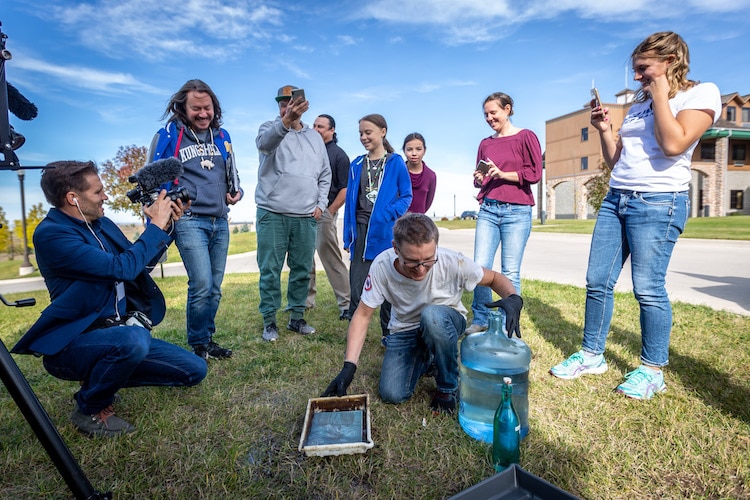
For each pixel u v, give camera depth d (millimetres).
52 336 2029
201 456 1996
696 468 1856
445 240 16453
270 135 3268
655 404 2387
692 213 29656
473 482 1798
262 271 3615
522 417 2117
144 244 2170
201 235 3047
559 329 3789
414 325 2475
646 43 2273
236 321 4305
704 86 2301
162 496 1758
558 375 2771
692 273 6957
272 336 3619
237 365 3078
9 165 1547
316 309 4758
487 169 3516
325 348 3408
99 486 1801
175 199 2305
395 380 2410
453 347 2287
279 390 2672
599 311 2756
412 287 2363
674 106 2352
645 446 2014
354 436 2045
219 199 3104
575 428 2166
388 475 1848
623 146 2611
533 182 3557
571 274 7398
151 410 2406
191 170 2996
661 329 2477
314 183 3650
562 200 34219
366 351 3340
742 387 2574
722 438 2047
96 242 2178
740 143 29953
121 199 15508
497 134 3727
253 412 2383
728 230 15117
